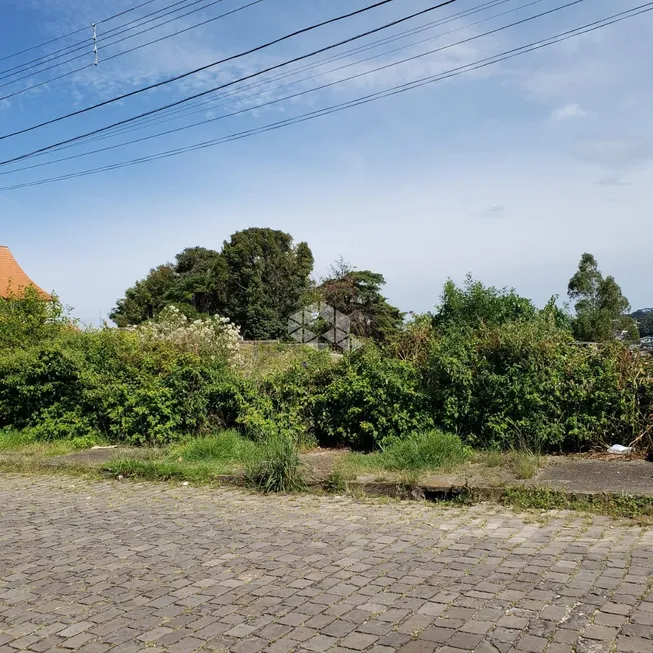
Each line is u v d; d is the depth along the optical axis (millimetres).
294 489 7594
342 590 4355
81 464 9422
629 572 4336
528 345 8656
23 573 5035
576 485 6520
